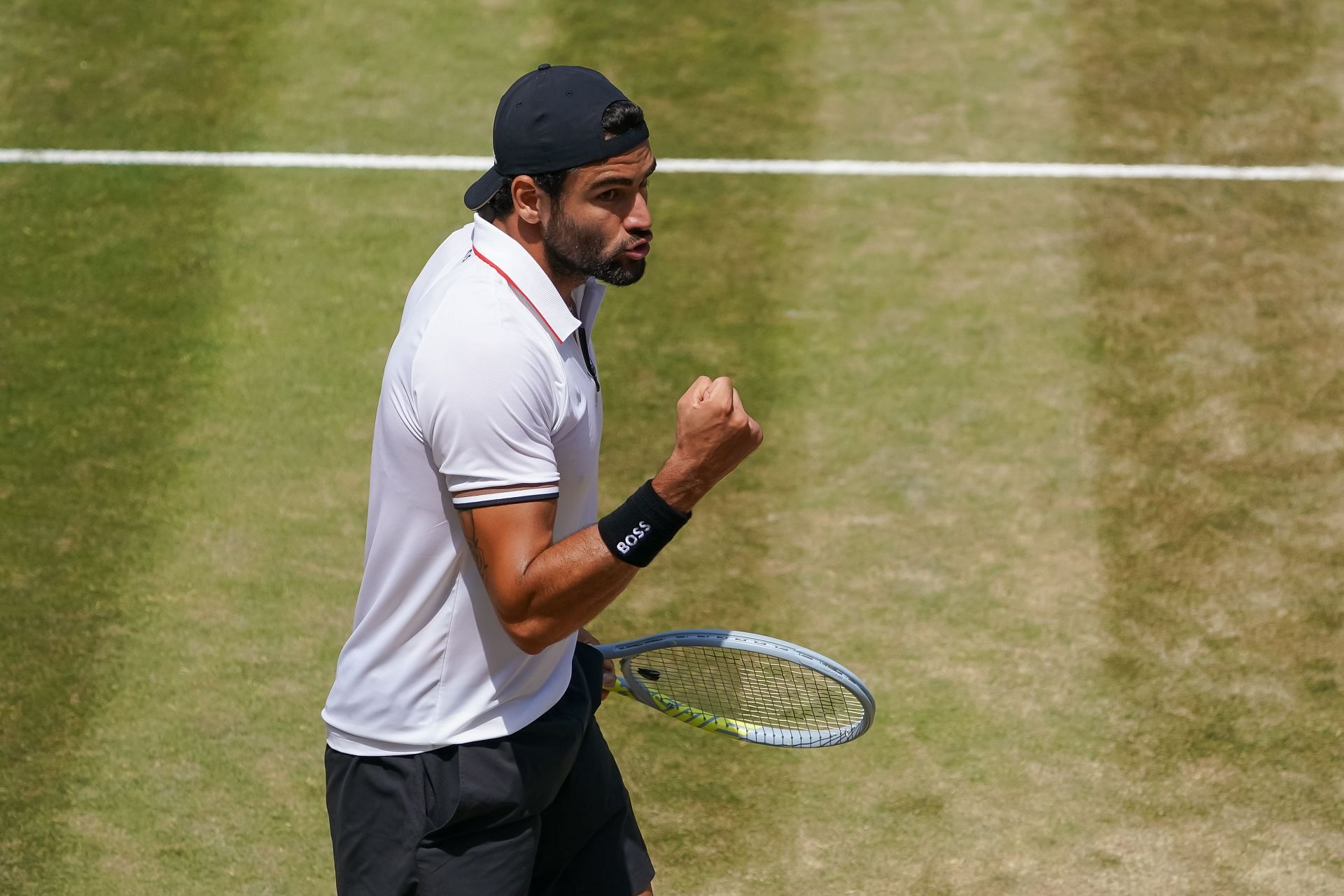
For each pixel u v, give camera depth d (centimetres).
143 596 1706
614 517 898
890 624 1664
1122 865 1399
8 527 1794
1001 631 1653
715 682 1315
